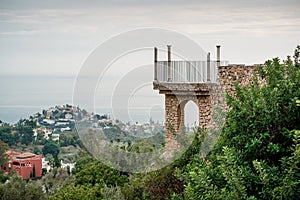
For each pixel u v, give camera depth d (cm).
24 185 1553
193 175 815
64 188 1736
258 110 865
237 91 939
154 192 1247
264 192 780
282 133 847
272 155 857
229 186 804
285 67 958
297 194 768
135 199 1305
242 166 820
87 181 1783
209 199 790
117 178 1670
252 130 874
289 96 871
